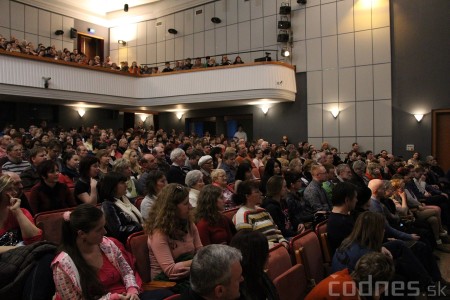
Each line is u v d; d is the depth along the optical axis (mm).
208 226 2814
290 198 3922
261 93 10203
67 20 13688
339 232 2918
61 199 3332
